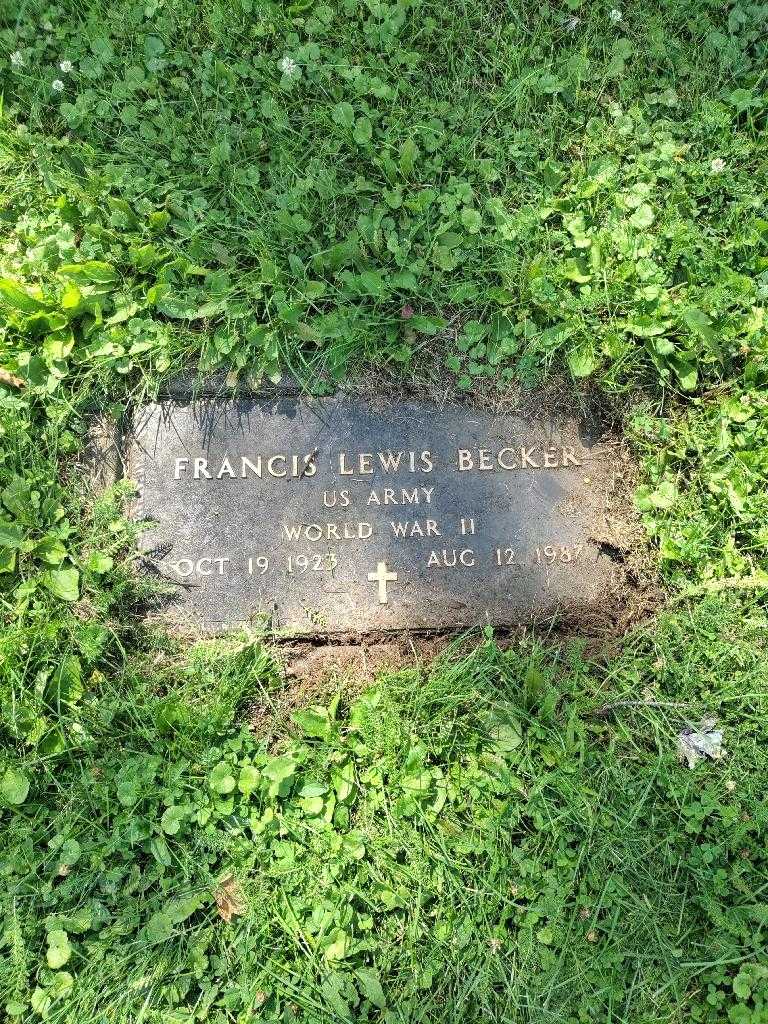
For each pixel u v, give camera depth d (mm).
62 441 1032
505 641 1013
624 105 1162
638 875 923
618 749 976
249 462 1030
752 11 1189
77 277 1058
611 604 1030
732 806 946
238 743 954
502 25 1183
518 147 1127
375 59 1152
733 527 1038
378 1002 858
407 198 1097
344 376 1053
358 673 1000
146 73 1159
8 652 954
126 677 981
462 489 1036
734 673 1000
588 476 1055
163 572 1007
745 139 1148
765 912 907
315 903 896
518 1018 871
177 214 1096
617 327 1071
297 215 1073
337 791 933
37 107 1139
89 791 938
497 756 954
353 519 1021
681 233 1096
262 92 1146
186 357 1053
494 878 912
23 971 863
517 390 1064
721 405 1060
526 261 1086
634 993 883
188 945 881
